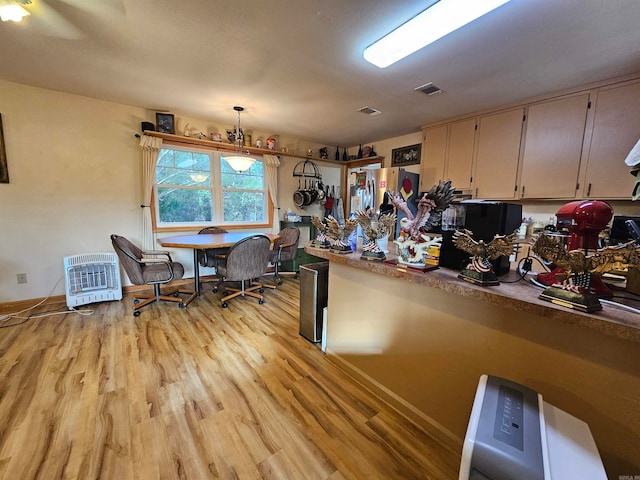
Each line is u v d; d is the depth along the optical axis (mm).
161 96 2959
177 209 3797
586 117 2547
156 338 2295
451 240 1364
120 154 3289
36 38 1917
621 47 1920
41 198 2914
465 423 1262
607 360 885
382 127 4016
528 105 2893
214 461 1215
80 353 2039
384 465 1220
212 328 2508
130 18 1699
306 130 4238
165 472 1157
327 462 1227
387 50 1951
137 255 2965
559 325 973
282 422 1442
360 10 1596
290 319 2744
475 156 3330
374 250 1604
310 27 1763
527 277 1210
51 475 1126
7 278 2820
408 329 1493
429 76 2396
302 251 4797
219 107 3264
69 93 2943
